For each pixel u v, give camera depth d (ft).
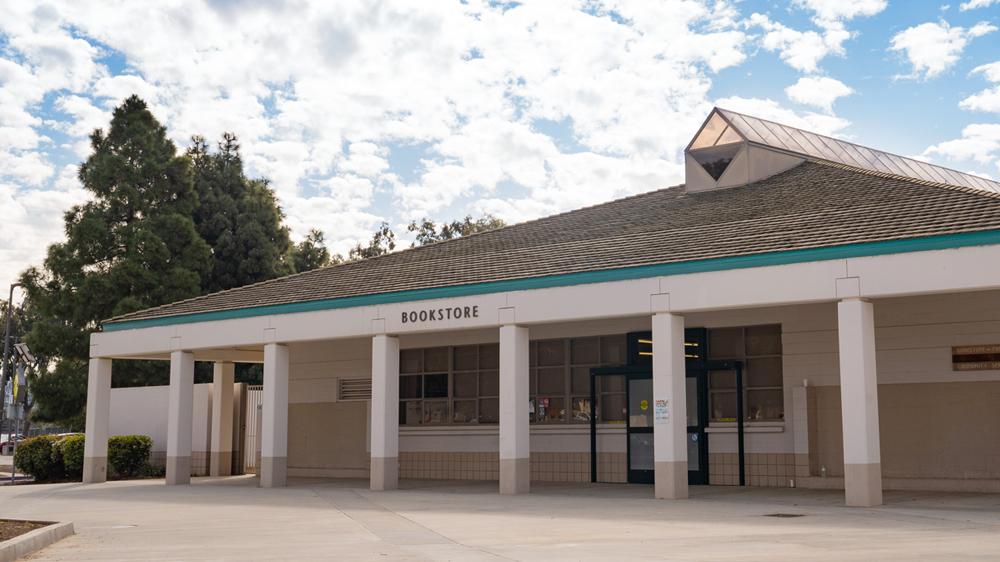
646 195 90.38
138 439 101.09
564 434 80.18
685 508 53.01
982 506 52.60
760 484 70.49
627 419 76.48
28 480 104.06
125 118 153.69
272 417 79.20
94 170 150.71
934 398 64.03
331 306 76.74
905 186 66.44
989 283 49.90
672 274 60.49
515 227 92.79
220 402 102.68
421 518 49.88
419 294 71.97
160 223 149.59
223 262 166.71
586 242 75.72
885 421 65.62
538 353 82.53
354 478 92.43
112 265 146.51
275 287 90.63
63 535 43.34
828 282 54.70
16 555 36.11
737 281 57.93
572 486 73.61
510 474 66.13
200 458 103.14
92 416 90.74
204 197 169.17
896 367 65.57
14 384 111.04
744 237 62.59
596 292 63.52
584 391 79.71
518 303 66.95
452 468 86.79
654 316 60.90
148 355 91.56
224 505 61.16
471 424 86.12
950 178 104.58
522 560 33.22
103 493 75.10
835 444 67.56
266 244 167.94
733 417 72.49
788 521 45.27
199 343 84.74
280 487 78.95
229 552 37.06
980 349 62.75
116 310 140.05
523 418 67.00
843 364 53.78
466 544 38.37
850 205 64.59
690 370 73.67
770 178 81.76
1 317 243.40
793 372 69.62
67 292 144.66
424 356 90.07
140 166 151.74
